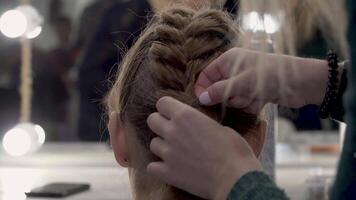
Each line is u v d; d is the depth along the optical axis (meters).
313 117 2.02
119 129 0.86
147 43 0.85
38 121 2.23
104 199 1.42
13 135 1.99
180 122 0.73
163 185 0.82
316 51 0.85
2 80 2.17
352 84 0.54
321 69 0.84
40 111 2.23
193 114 0.73
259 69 0.63
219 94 0.76
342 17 0.52
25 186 1.56
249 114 0.80
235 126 0.80
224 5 0.87
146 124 0.82
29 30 1.98
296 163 1.83
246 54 0.65
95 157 1.93
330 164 1.84
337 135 2.06
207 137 0.72
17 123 2.16
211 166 0.71
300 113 2.00
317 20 0.55
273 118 1.10
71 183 1.55
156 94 0.81
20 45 2.14
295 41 0.56
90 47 2.00
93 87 2.04
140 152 0.84
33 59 2.27
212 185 0.71
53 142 2.14
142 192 0.85
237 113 0.80
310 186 1.43
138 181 0.85
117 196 1.44
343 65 0.83
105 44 1.96
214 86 0.76
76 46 2.23
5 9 1.98
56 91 2.27
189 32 0.83
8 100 2.15
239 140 0.73
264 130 0.84
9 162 1.88
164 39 0.84
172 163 0.74
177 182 0.74
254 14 0.56
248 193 0.67
